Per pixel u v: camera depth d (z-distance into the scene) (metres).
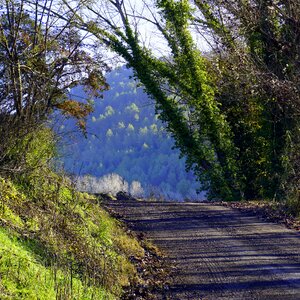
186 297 10.02
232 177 37.50
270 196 35.75
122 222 18.16
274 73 35.59
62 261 9.74
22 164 12.55
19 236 9.55
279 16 35.25
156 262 12.94
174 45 38.44
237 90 37.03
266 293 10.03
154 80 38.97
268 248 14.21
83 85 25.38
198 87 37.72
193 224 18.31
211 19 40.16
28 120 13.27
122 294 10.21
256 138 37.81
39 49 15.35
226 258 13.12
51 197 12.72
